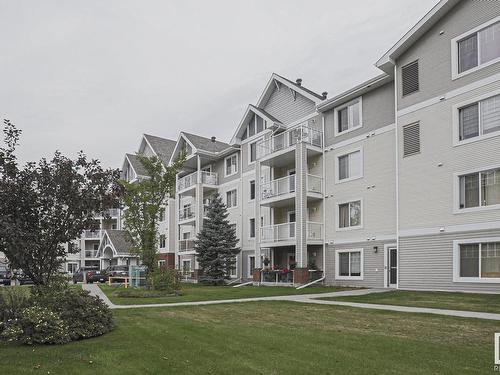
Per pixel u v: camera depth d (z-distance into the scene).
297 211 24.62
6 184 9.64
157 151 45.06
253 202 31.84
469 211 16.94
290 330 9.73
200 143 37.47
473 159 17.00
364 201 22.77
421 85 19.22
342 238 23.81
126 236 23.61
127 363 7.13
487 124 16.75
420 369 6.41
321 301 15.52
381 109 22.31
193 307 14.54
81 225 10.56
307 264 24.56
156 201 22.98
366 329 9.77
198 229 35.28
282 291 20.75
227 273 30.23
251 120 32.47
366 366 6.61
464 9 17.78
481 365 6.60
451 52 18.11
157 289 21.94
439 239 17.89
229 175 34.94
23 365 7.06
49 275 10.55
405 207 19.38
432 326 9.90
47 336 8.48
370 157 22.66
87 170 10.84
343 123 24.62
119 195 11.31
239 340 8.63
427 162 18.66
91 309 9.59
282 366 6.71
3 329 9.00
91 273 39.94
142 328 10.19
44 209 10.30
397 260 19.45
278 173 29.47
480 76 17.03
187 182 38.34
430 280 18.06
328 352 7.52
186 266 38.84
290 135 27.41
